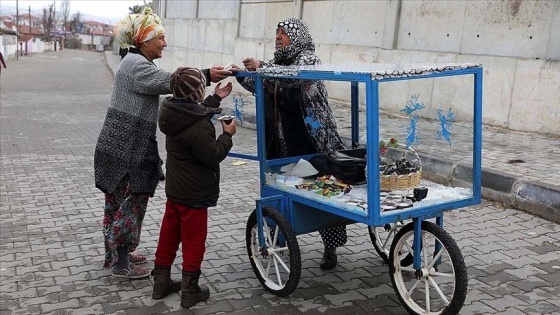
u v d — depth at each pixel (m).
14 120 13.16
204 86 3.62
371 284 4.14
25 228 5.52
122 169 3.95
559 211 5.43
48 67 38.16
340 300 3.88
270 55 14.95
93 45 91.81
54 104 17.02
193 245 3.73
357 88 4.56
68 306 3.86
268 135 4.36
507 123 8.82
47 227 5.55
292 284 3.74
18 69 34.19
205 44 18.92
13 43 46.41
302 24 4.26
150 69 3.83
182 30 20.69
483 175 6.24
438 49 10.03
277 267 3.95
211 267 4.48
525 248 4.81
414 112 5.28
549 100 8.24
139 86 3.84
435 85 9.71
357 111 4.61
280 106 4.35
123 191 4.06
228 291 4.05
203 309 3.78
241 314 3.70
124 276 4.25
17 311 3.80
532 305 3.77
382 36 11.20
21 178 7.56
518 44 8.65
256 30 15.70
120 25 3.91
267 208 3.83
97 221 5.73
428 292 3.46
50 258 4.73
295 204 3.86
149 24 3.90
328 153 4.15
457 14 9.60
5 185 7.19
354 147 4.59
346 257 4.66
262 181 4.20
